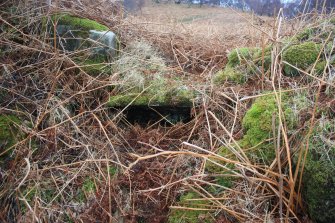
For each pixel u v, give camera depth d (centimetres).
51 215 174
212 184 167
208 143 204
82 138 213
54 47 250
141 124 240
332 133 162
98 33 266
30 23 256
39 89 232
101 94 244
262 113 193
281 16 254
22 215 174
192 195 173
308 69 222
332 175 151
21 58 245
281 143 176
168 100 232
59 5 287
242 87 240
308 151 161
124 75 254
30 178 188
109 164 198
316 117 177
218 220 162
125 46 302
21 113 219
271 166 167
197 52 330
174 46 339
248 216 158
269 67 245
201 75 270
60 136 212
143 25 367
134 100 233
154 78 252
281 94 202
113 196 179
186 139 218
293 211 164
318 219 157
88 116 228
